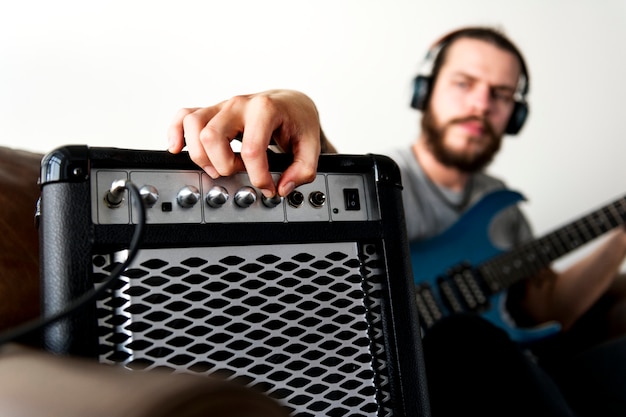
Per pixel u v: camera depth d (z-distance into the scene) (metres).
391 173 0.57
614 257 1.78
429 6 2.27
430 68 2.07
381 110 2.14
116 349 0.47
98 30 1.79
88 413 0.28
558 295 1.76
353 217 0.55
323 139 0.71
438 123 1.93
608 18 2.53
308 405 0.52
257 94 0.59
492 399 0.79
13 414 0.33
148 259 0.48
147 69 1.84
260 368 0.50
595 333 1.74
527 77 2.07
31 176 0.81
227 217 0.51
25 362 0.39
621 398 1.14
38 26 1.72
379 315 0.55
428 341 0.84
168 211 0.49
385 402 0.54
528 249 1.72
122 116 1.79
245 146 0.52
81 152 0.47
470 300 1.64
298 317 0.52
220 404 0.27
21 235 0.74
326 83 2.09
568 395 1.24
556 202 2.33
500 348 0.81
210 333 0.49
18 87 1.68
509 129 2.04
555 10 2.45
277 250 0.52
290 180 0.53
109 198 0.48
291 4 2.08
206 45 1.94
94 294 0.41
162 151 0.50
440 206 1.86
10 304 0.69
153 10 1.87
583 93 2.43
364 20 2.17
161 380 0.28
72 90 1.74
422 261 1.65
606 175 2.41
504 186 2.01
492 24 2.35
